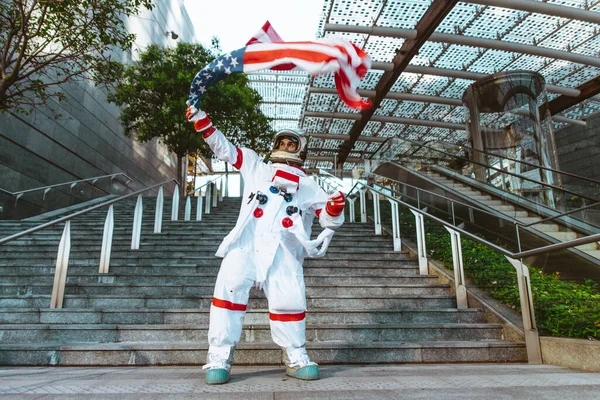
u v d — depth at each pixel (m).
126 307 4.58
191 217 10.35
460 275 4.89
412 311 4.48
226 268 2.62
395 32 11.32
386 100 16.20
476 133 12.14
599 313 3.37
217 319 2.53
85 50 7.25
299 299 2.63
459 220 8.52
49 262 6.08
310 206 2.98
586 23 11.09
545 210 8.30
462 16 11.16
